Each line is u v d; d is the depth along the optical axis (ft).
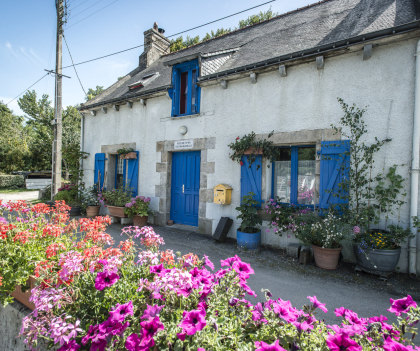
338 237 12.57
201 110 19.75
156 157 22.58
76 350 4.48
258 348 3.68
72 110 75.56
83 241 7.59
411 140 12.26
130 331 4.34
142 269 6.13
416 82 11.96
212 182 18.94
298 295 10.02
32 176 62.85
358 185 13.04
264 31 23.57
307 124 15.12
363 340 4.38
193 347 3.91
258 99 17.03
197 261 6.42
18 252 7.06
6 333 7.19
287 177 16.52
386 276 11.41
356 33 14.16
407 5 15.03
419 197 11.91
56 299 4.77
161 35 35.47
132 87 26.58
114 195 23.00
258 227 16.63
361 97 13.53
